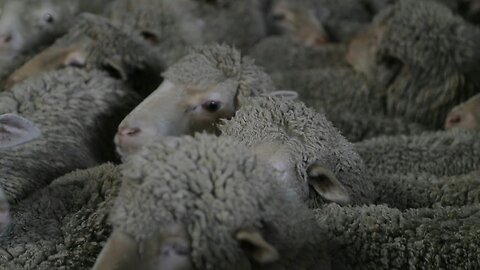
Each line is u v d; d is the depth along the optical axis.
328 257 3.41
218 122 4.40
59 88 4.90
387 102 6.12
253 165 3.15
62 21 6.36
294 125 3.90
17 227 3.76
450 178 4.36
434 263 3.44
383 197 4.24
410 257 3.46
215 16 7.00
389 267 3.49
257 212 3.06
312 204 3.87
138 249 3.02
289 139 3.84
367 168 4.62
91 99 4.92
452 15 6.09
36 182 4.40
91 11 6.88
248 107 4.08
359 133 5.70
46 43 6.23
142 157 3.15
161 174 3.07
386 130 5.73
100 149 4.92
